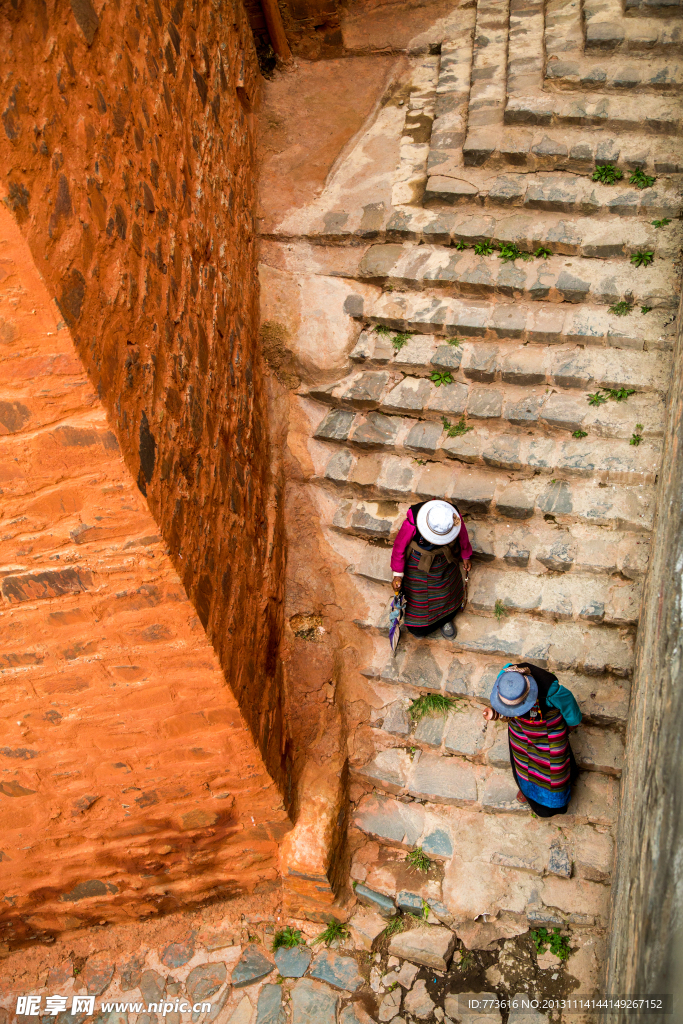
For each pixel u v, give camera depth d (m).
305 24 6.14
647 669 3.84
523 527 4.97
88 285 2.73
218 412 4.19
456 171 5.61
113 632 3.41
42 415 2.74
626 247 5.16
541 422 5.03
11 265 2.40
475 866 4.45
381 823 4.70
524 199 5.39
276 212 5.80
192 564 3.45
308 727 4.86
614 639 4.62
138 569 3.18
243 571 4.34
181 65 4.00
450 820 4.63
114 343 2.90
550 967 4.16
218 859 4.47
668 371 4.93
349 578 5.23
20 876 4.30
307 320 5.54
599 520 4.80
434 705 4.88
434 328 5.39
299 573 5.29
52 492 2.95
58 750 3.82
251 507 4.73
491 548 4.92
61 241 2.57
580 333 5.10
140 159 3.30
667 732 3.12
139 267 3.20
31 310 2.49
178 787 4.06
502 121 5.61
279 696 4.77
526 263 5.36
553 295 5.23
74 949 4.63
